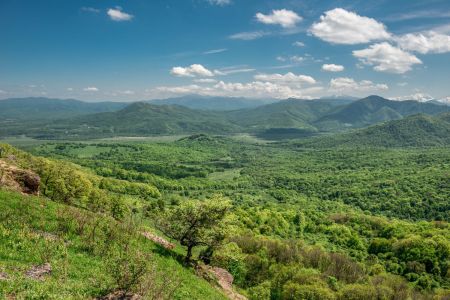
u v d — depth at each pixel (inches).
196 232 1946.4
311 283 3737.7
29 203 1443.2
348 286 3828.7
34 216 1338.6
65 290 864.9
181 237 1963.6
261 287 3469.5
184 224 1973.4
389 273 5068.9
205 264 2161.7
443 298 4003.4
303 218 7455.7
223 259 2367.1
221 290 1839.3
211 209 1973.4
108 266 1062.4
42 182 2755.9
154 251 1679.4
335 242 6540.4
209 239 1959.9
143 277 1020.5
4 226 1159.6
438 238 5585.6
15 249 1032.2
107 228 1557.6
